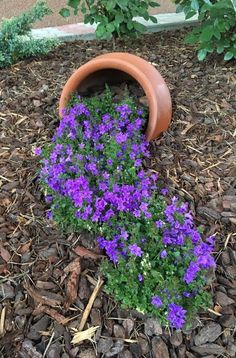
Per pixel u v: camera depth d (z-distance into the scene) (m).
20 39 1.05
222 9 0.97
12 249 0.60
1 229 0.63
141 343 0.51
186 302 0.52
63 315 0.53
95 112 0.78
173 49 1.15
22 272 0.58
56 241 0.61
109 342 0.51
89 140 0.70
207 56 1.09
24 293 0.56
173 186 0.72
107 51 1.14
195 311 0.52
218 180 0.73
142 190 0.62
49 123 0.85
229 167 0.76
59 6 1.40
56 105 0.89
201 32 1.02
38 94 0.92
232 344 0.52
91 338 0.52
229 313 0.54
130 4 1.11
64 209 0.62
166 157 0.77
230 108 0.90
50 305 0.54
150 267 0.52
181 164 0.76
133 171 0.64
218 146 0.81
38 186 0.70
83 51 1.13
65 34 1.22
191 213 0.67
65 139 0.70
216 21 0.97
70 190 0.59
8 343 0.51
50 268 0.58
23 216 0.65
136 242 0.55
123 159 0.67
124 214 0.60
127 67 0.77
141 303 0.51
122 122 0.73
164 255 0.52
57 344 0.51
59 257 0.59
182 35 1.25
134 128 0.73
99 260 0.59
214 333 0.52
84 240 0.61
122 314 0.54
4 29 1.02
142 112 0.78
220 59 1.07
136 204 0.60
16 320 0.53
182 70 1.04
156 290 0.50
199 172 0.75
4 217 0.65
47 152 0.71
